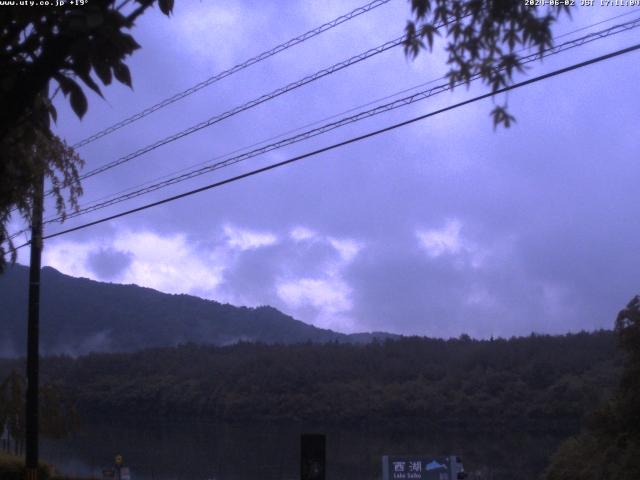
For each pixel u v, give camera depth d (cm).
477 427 5191
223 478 3559
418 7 536
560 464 2702
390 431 5359
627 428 2483
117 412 7538
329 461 4028
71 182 1282
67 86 489
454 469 1834
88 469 3847
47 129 607
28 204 1005
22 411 2934
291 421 6438
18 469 2242
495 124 543
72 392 7669
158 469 3950
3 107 479
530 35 516
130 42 474
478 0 518
